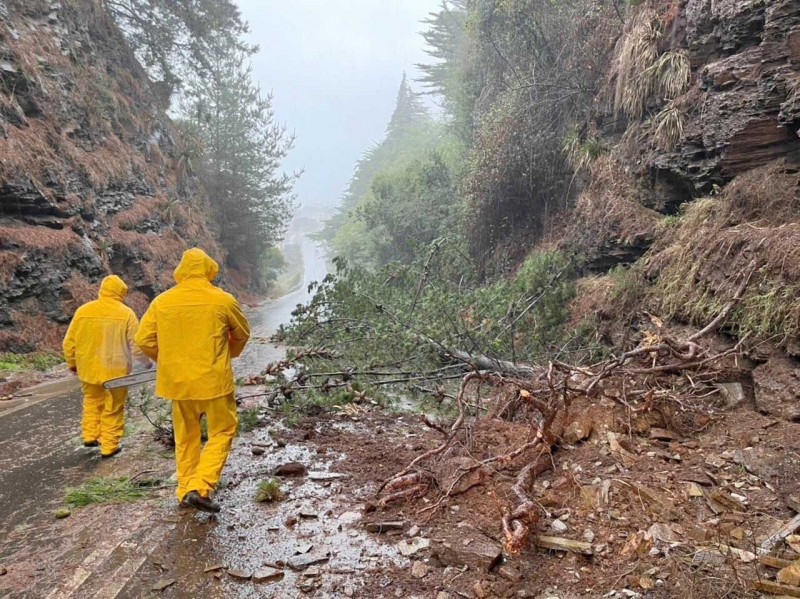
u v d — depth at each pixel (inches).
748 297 185.8
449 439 153.4
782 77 221.9
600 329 284.0
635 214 310.2
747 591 91.5
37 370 368.2
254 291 1477.6
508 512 116.5
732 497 121.2
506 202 516.7
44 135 534.0
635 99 324.2
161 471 167.0
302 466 162.9
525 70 529.7
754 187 220.5
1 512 138.8
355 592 101.1
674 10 304.5
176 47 1065.5
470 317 317.1
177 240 831.7
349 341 316.2
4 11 542.6
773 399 159.9
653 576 97.8
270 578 106.3
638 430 156.6
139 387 291.7
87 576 107.9
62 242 478.3
